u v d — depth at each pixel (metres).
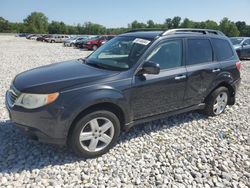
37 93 3.47
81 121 3.61
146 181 3.41
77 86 3.58
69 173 3.49
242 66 13.72
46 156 3.83
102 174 3.50
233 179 3.54
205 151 4.20
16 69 11.41
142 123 4.70
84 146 3.75
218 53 5.37
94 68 4.19
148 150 4.14
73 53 22.38
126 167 3.68
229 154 4.15
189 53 4.82
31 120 3.48
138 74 4.09
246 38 17.39
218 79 5.28
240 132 4.97
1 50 24.09
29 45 35.91
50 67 4.44
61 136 3.54
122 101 3.89
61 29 117.25
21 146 4.07
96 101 3.62
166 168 3.71
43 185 3.23
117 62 4.29
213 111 5.51
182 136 4.66
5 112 5.42
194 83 4.86
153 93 4.28
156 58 4.33
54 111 3.43
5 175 3.38
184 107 4.91
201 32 5.25
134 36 4.77
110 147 4.00
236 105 6.49
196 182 3.45
